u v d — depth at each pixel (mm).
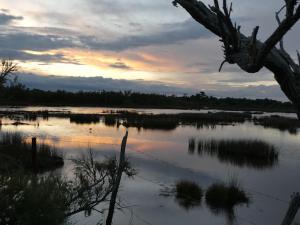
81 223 9648
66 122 55000
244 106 178500
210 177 19203
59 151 24297
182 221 12109
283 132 47062
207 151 28516
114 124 52844
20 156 19078
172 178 18125
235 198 14820
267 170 21766
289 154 28281
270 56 2357
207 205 14078
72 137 35062
